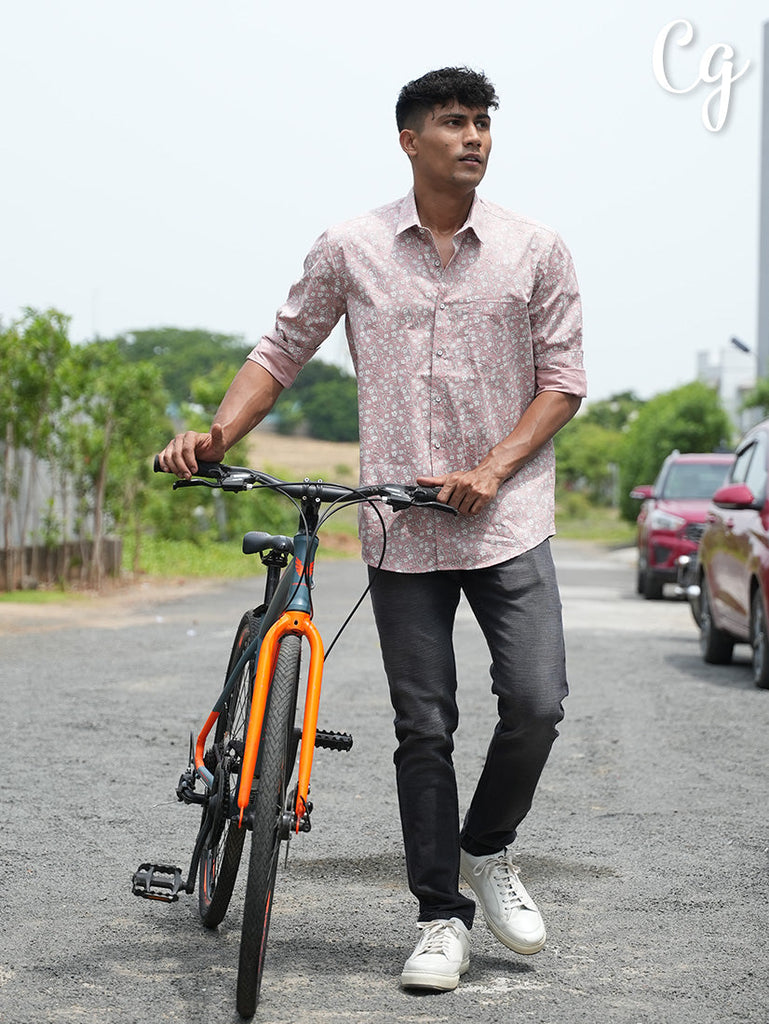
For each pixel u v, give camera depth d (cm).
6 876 484
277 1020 352
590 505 8075
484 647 1271
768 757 735
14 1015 351
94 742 742
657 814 599
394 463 397
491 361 393
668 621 1595
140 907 452
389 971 394
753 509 1052
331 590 1997
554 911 457
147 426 2036
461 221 396
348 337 404
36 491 1956
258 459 7106
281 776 356
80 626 1410
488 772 401
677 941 425
